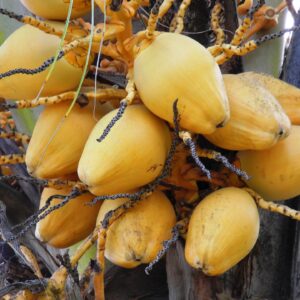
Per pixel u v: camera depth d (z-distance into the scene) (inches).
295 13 78.7
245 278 74.2
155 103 59.3
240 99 61.6
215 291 73.0
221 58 61.7
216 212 61.1
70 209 66.8
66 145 63.9
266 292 76.1
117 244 62.5
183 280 74.2
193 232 61.1
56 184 65.3
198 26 70.1
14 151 90.7
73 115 64.2
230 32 69.7
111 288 80.9
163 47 59.7
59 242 67.9
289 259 76.8
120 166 59.6
